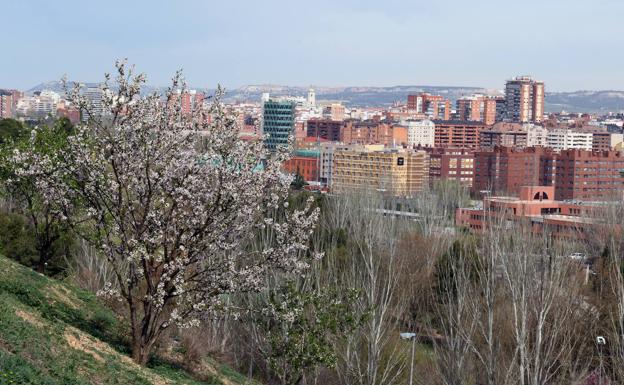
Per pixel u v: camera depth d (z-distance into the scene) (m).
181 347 46.19
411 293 69.06
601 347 54.72
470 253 72.12
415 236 100.12
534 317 55.72
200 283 40.53
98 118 38.06
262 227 41.28
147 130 37.69
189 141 38.62
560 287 59.66
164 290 39.19
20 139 58.62
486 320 59.12
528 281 57.47
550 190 177.00
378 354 51.75
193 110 39.25
